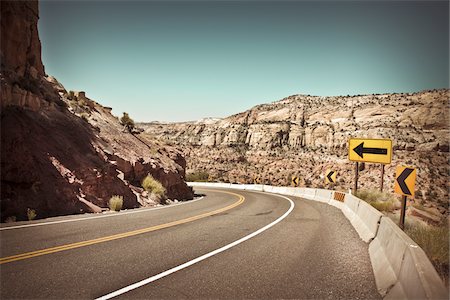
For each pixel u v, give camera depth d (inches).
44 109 628.1
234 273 218.4
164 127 6304.1
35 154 493.4
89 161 601.0
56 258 246.5
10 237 314.3
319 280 204.7
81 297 174.7
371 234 310.8
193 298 175.8
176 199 925.2
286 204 768.3
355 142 634.2
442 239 219.8
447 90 3496.6
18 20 620.7
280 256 263.7
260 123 4854.8
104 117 979.3
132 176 784.3
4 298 171.8
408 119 3299.7
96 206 537.3
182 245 301.6
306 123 4562.0
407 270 156.9
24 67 647.1
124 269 223.9
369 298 175.2
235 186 1877.5
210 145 5073.8
